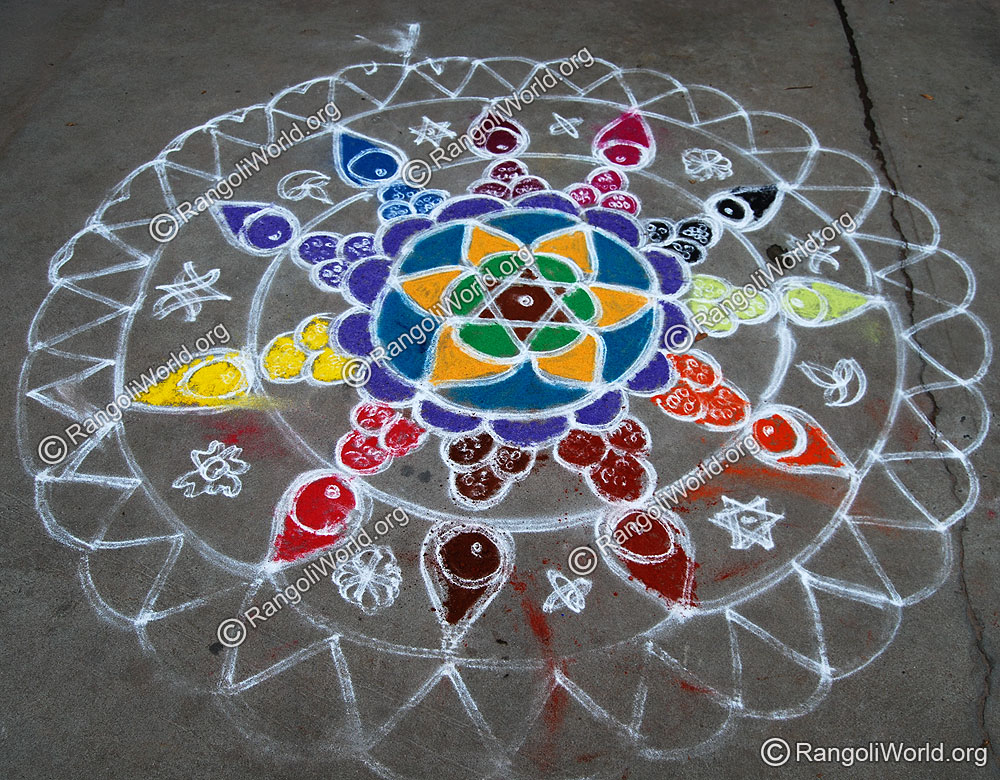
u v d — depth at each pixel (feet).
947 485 10.23
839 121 15.33
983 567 9.48
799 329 11.96
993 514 9.95
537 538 9.70
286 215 13.60
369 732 8.30
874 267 12.82
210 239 13.21
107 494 10.12
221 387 11.23
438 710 8.44
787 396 11.14
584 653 8.80
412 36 17.40
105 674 8.64
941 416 10.93
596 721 8.37
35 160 14.56
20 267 12.78
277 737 8.26
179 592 9.27
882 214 13.64
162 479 10.27
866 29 17.43
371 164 14.51
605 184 14.14
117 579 9.37
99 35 17.43
